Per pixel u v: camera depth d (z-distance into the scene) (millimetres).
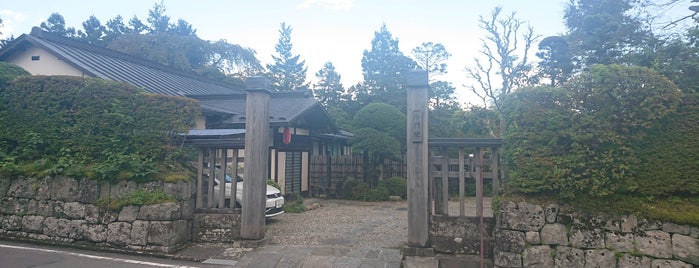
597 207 4258
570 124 4520
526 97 4805
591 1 12891
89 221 5652
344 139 15797
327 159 13438
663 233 4008
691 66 6008
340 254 5262
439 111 20297
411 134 5188
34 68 11031
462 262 4848
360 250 5426
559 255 4297
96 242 5586
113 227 5523
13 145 6645
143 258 5230
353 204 11523
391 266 4777
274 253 5312
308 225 7695
